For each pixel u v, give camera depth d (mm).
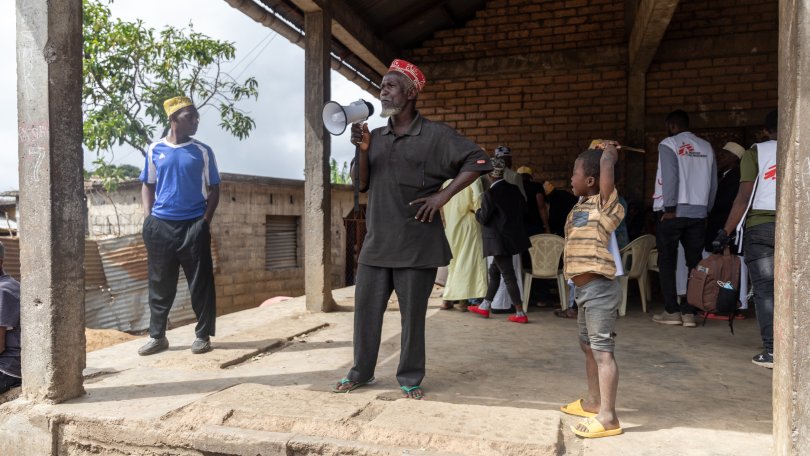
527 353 4633
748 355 4586
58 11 3377
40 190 3381
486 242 5887
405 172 3465
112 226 14133
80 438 3250
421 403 3236
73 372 3525
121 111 11633
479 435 2768
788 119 2467
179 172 4582
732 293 5059
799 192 2369
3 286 3906
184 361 4305
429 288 3557
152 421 3137
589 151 3135
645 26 6699
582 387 3717
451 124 9758
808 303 2359
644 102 8859
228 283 13633
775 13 8336
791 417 2396
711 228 6367
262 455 2918
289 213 15445
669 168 5727
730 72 8547
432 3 8398
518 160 9477
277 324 5625
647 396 3537
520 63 9375
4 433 3377
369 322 3607
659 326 5836
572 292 6309
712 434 2910
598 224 2961
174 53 11844
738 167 6281
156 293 4648
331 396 3465
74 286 3523
